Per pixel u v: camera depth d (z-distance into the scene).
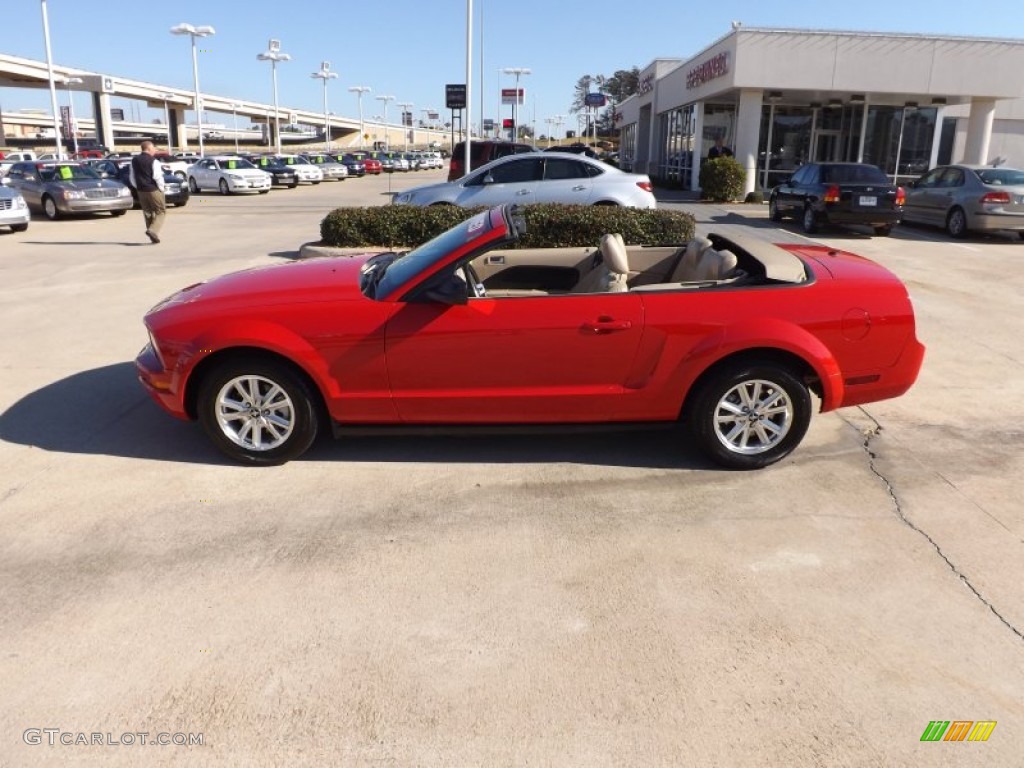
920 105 26.33
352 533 3.82
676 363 4.25
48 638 3.04
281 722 2.61
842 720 2.62
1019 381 6.12
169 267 11.45
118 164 25.98
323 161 44.12
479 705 2.68
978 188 14.43
